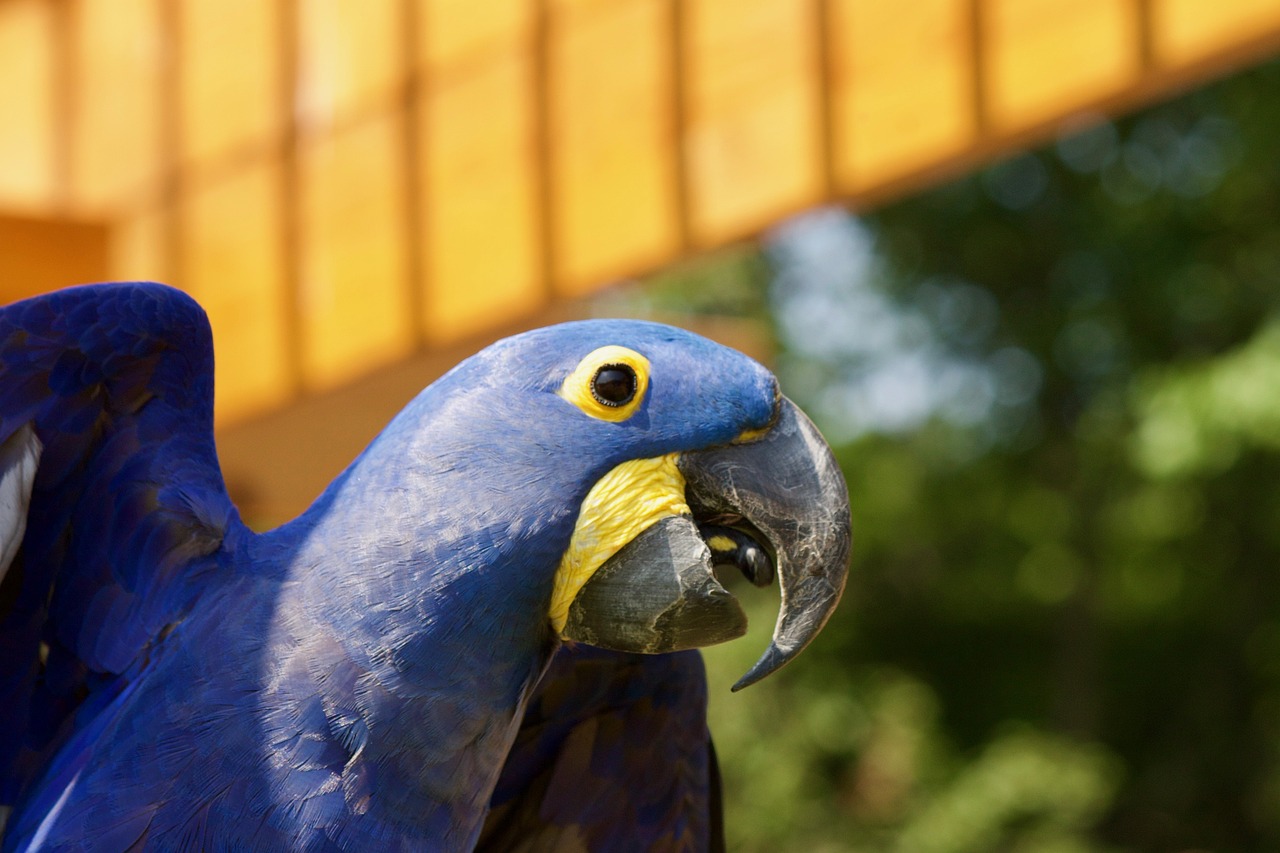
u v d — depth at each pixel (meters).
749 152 2.96
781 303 15.31
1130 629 15.40
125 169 3.80
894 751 12.15
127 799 1.74
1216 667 14.43
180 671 1.79
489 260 3.28
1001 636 15.63
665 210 3.05
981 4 2.67
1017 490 14.98
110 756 1.77
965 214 14.39
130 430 1.90
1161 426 9.91
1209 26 2.40
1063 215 14.16
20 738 1.94
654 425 1.88
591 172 3.17
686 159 3.04
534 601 1.85
